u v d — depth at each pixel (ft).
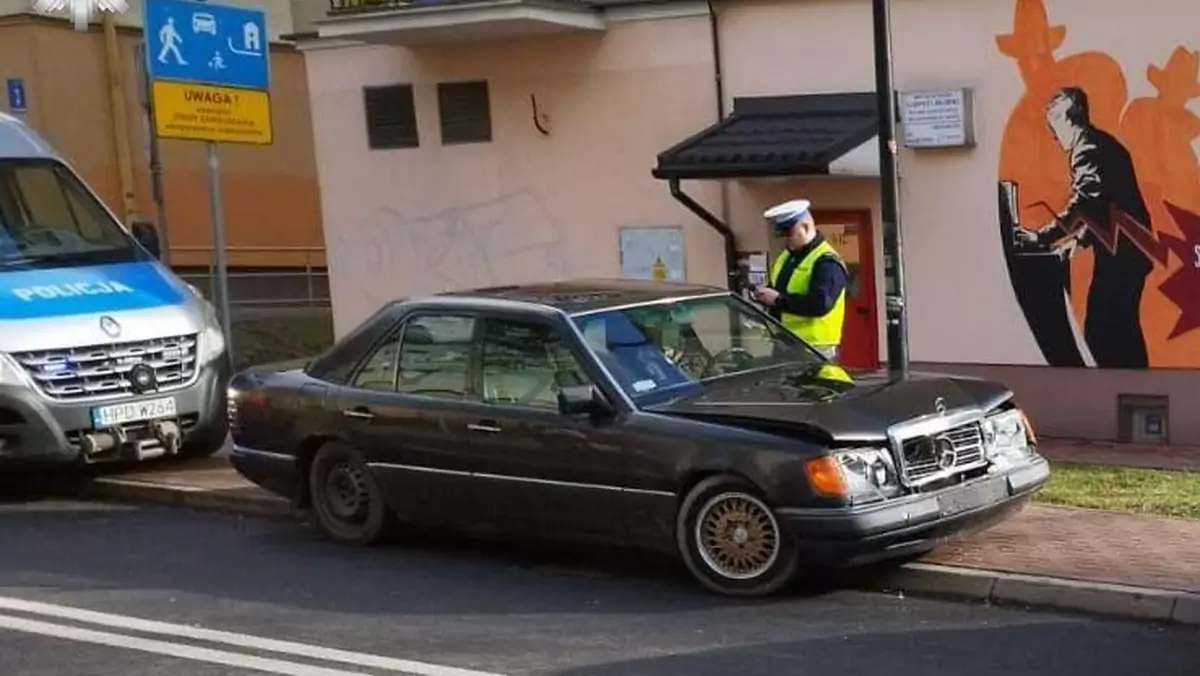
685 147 39.63
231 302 80.18
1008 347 38.11
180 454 38.22
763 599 23.54
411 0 44.75
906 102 38.22
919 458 23.26
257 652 21.58
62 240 37.37
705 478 23.61
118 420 34.88
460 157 46.78
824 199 40.04
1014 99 37.14
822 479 22.33
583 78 43.98
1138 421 36.86
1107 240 36.35
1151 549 24.64
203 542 29.96
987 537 25.96
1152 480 30.91
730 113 41.50
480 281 47.03
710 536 23.79
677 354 25.99
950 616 22.44
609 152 43.88
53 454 33.99
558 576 25.86
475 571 26.45
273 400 29.63
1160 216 35.58
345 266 49.85
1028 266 37.50
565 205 44.96
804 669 19.81
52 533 31.53
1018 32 36.81
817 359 27.66
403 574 26.40
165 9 38.14
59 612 24.34
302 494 29.71
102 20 76.74
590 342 25.40
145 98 48.19
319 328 73.56
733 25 41.14
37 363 33.83
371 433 27.76
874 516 22.30
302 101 86.38
